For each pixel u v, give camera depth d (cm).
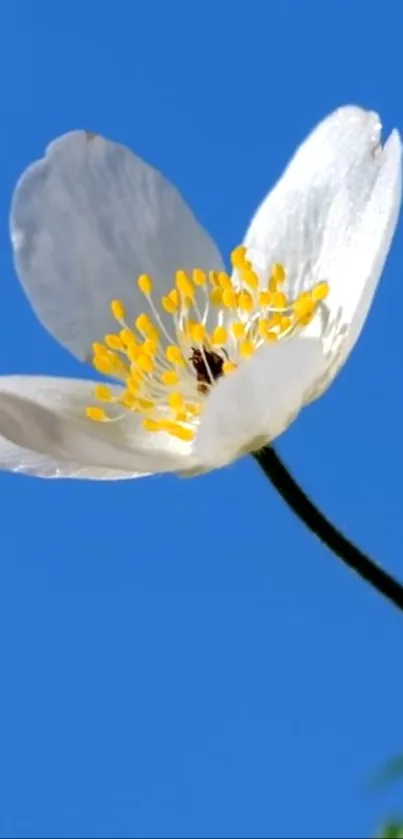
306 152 16
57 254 16
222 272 16
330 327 15
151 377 15
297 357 14
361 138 15
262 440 14
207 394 15
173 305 16
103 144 16
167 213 16
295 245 16
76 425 15
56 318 16
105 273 16
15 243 16
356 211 15
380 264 14
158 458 14
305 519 14
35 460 14
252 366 14
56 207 16
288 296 16
